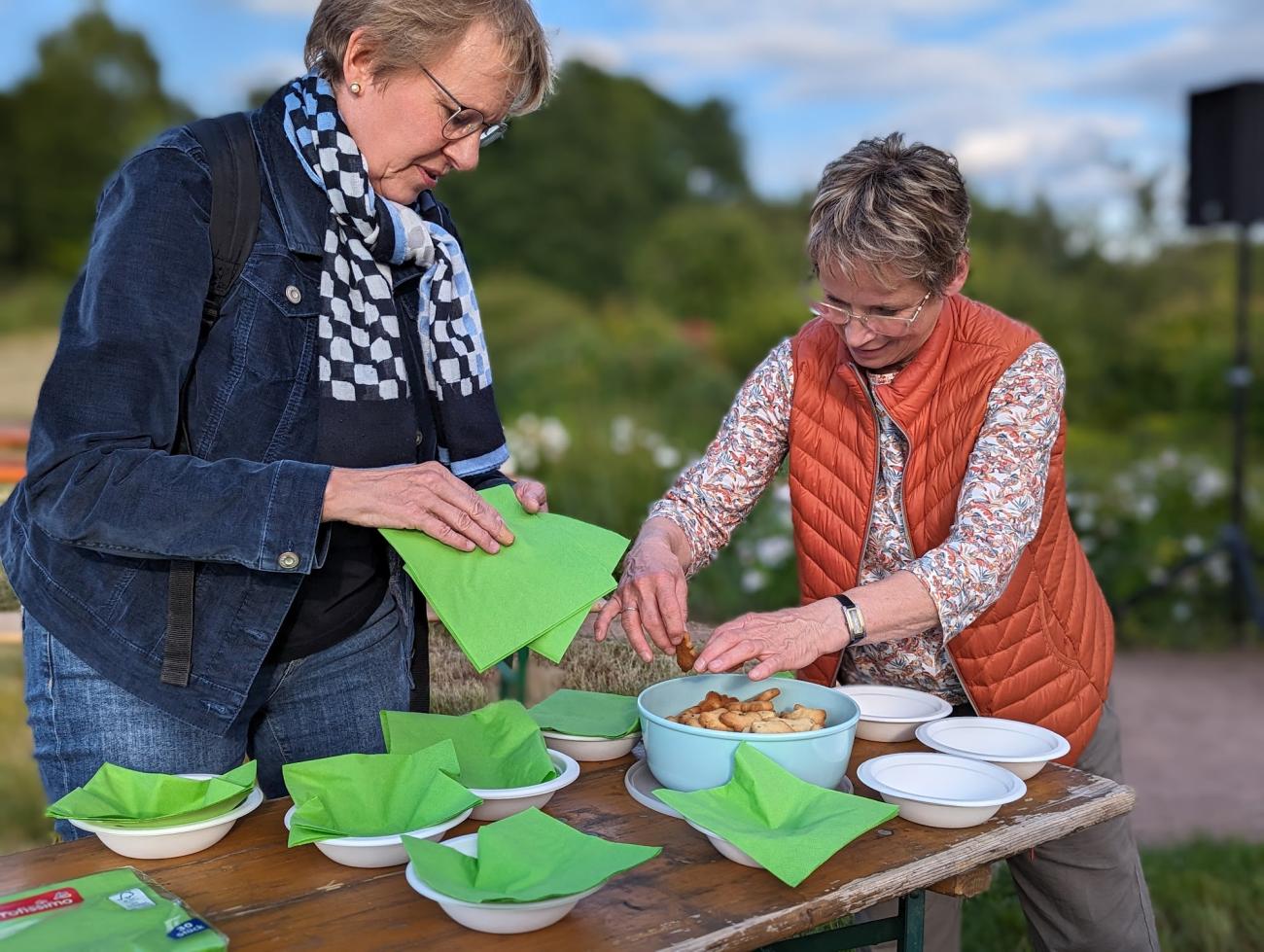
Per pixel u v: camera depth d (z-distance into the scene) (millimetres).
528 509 1798
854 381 2023
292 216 1711
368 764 1552
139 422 1543
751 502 2234
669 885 1377
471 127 1735
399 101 1691
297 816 1440
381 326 1824
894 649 2119
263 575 1688
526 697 3125
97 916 1252
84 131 16484
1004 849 1509
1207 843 3855
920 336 1940
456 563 1625
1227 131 6094
